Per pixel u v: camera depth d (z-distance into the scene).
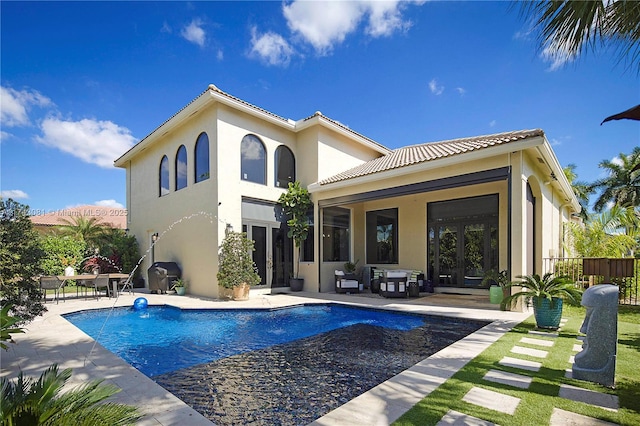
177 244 13.46
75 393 2.25
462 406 3.19
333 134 14.57
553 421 2.90
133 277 15.89
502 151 8.38
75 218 22.19
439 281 13.52
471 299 11.03
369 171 11.66
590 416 2.98
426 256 13.84
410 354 5.64
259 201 12.77
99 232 21.16
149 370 5.02
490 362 4.49
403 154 14.97
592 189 30.39
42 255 5.36
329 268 13.70
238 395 4.02
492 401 3.30
